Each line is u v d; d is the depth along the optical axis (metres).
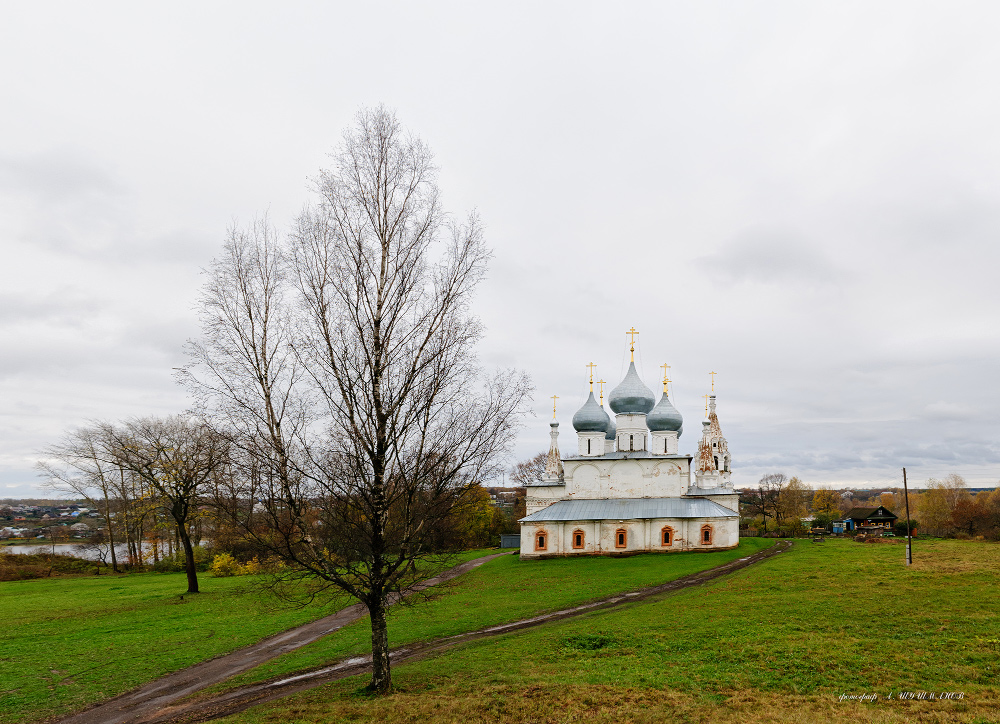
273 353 24.50
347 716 21.98
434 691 24.47
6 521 142.62
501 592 48.81
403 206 25.14
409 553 25.28
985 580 39.97
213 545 83.62
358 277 24.25
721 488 83.25
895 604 34.59
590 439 82.81
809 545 71.00
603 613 38.94
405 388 24.11
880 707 21.27
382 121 25.33
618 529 71.19
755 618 33.47
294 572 26.64
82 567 75.88
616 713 21.39
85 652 32.69
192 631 37.34
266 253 25.23
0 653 32.50
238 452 23.62
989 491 188.50
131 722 23.70
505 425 25.53
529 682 24.80
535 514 74.12
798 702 21.95
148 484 57.09
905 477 51.56
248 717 22.66
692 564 60.09
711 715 21.00
